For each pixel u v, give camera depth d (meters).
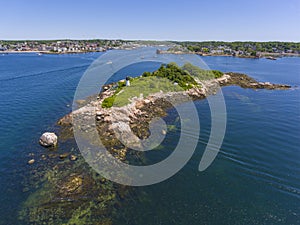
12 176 21.80
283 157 26.17
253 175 22.95
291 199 19.75
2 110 40.72
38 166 23.44
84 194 19.48
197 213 18.09
